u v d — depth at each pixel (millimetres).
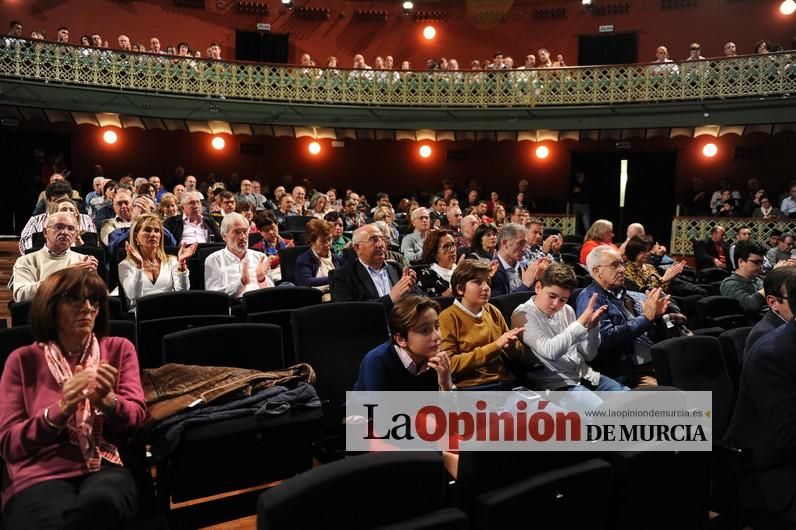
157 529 2336
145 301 4047
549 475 2221
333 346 3572
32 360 2447
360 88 13898
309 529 1731
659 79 12977
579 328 3514
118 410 2389
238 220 5223
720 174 14289
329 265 5809
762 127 12430
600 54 15859
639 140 14758
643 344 4211
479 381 3477
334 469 1785
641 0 15445
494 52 16344
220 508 2883
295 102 13625
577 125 13445
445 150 15695
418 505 1923
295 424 2848
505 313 4215
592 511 2322
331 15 16422
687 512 2646
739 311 5539
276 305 4586
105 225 7023
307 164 15477
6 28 13586
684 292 6465
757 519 2838
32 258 4320
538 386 3672
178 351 3115
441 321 3590
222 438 2676
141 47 12680
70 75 11914
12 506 2230
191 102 12891
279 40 16156
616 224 15328
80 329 2465
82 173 13742
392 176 15766
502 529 2107
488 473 2189
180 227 7238
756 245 5551
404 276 4191
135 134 14148
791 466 2762
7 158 13328
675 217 12984
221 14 15766
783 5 14023
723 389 3479
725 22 14844
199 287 5906
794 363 2705
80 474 2340
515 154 15492
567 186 15312
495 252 5930
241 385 2869
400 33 16578
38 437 2238
